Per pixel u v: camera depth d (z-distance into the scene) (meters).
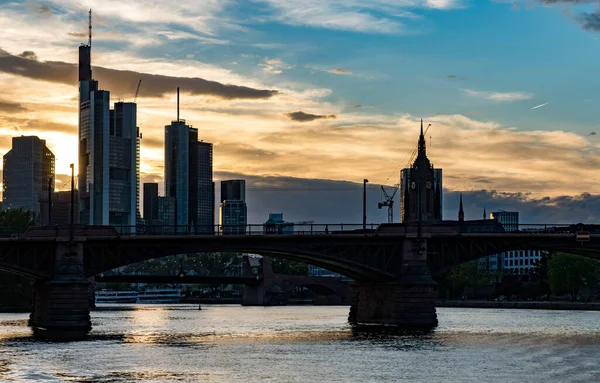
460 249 168.88
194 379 93.69
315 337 147.00
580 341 136.75
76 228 153.38
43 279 157.38
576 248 169.88
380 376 96.38
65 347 124.50
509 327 172.38
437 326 167.50
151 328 179.38
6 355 113.12
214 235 158.25
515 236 168.38
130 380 92.31
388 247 167.00
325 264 178.88
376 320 177.00
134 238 154.88
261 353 118.88
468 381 92.94
